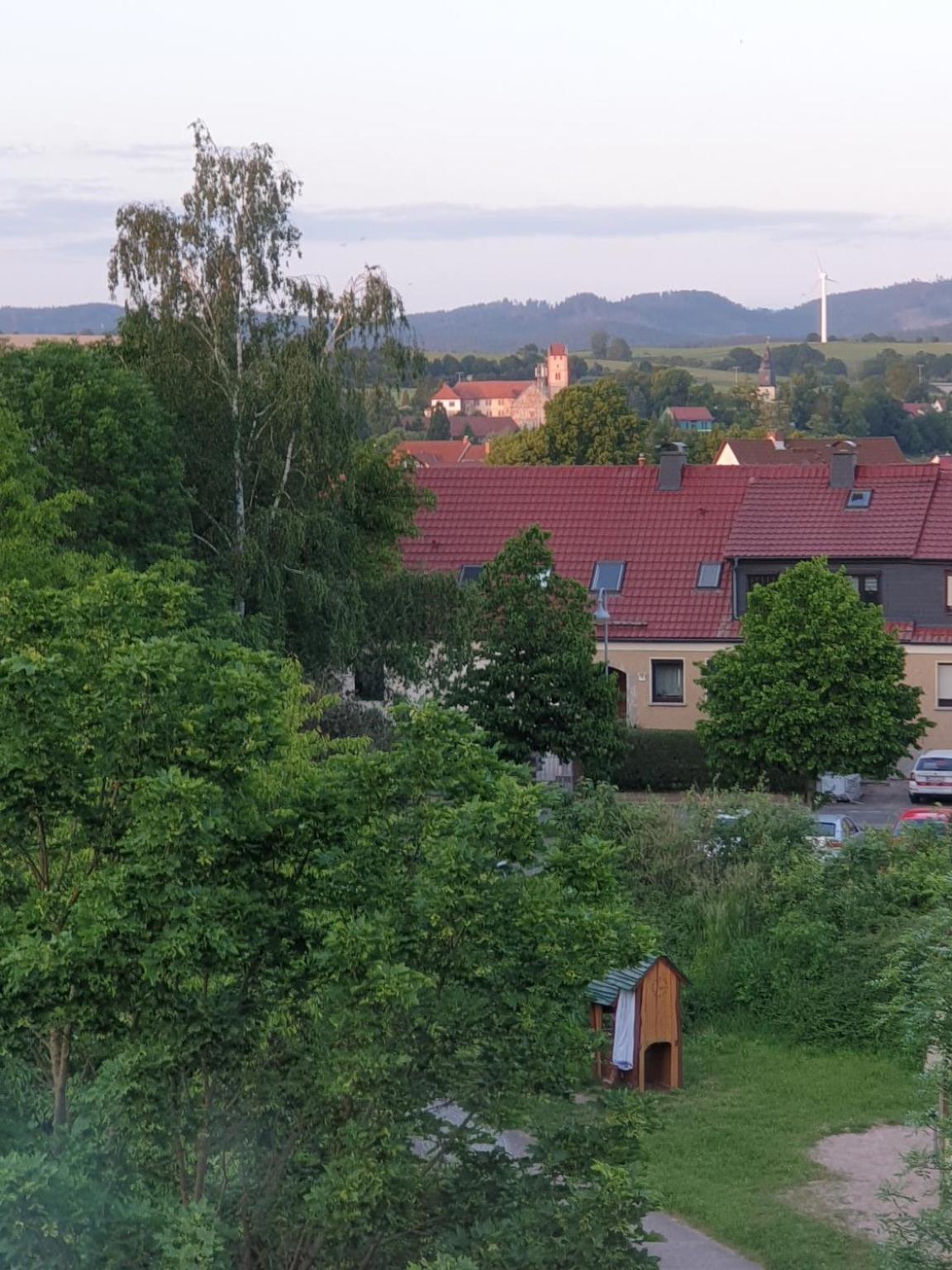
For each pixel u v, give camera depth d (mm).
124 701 12250
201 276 41594
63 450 36844
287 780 14422
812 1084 24953
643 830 31359
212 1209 11758
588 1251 12281
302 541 40406
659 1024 24750
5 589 13586
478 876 12391
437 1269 11570
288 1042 12664
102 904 11688
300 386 40625
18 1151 12188
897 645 42125
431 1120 12875
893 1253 14172
